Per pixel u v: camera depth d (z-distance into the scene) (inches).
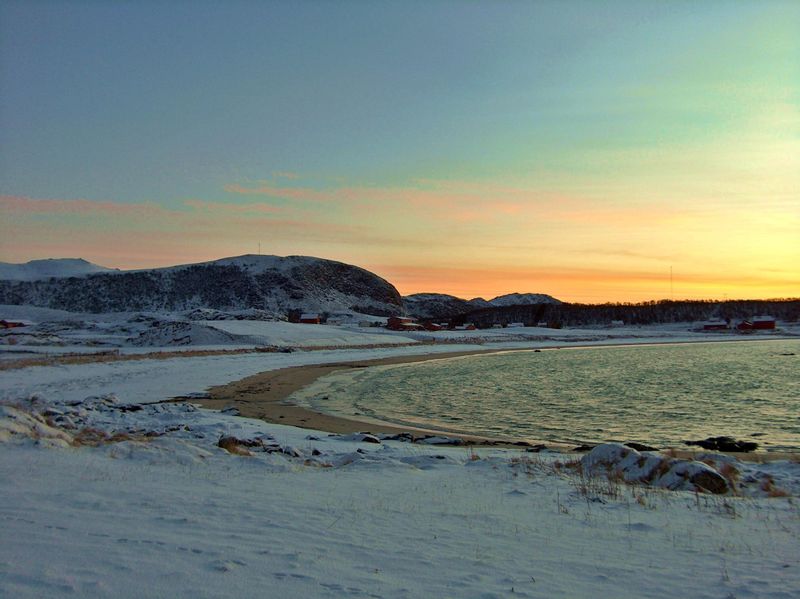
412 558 271.9
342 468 533.0
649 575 261.1
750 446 876.0
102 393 1341.0
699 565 276.5
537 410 1312.7
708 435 1011.3
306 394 1514.5
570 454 732.0
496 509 380.8
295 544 280.7
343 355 3129.9
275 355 2822.3
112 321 5211.6
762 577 260.8
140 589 211.6
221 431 775.1
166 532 284.7
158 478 426.6
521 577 253.4
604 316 7869.1
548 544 305.7
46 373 1633.9
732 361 2987.2
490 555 282.5
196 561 245.0
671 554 293.4
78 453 509.4
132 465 475.8
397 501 393.1
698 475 475.8
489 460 581.9
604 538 319.9
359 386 1761.8
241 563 246.7
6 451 492.1
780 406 1392.7
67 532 273.3
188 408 1078.4
